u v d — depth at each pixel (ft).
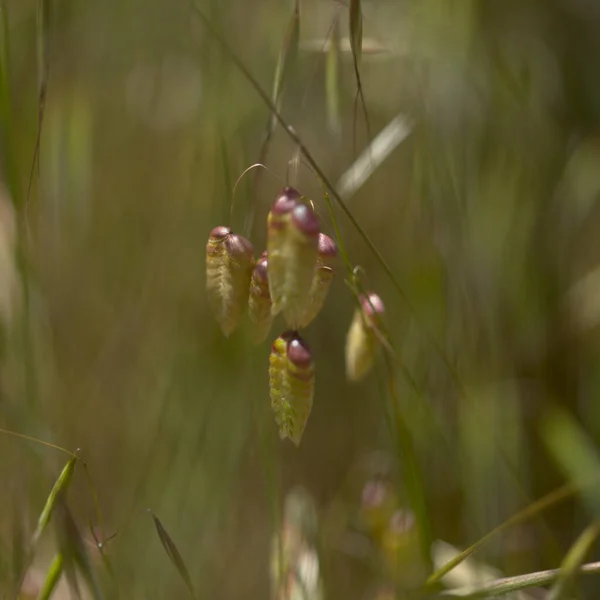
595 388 2.08
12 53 1.89
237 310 1.45
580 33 2.31
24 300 1.59
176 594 1.74
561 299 2.10
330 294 2.20
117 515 1.81
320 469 2.14
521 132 1.93
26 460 1.63
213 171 1.76
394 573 1.68
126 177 2.04
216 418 1.79
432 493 1.77
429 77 1.74
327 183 1.45
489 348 1.76
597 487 1.69
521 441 1.90
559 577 1.43
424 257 1.77
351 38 1.47
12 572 1.58
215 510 1.77
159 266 1.92
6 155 1.55
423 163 1.67
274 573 1.60
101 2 1.95
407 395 1.77
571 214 2.12
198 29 1.74
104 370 2.00
